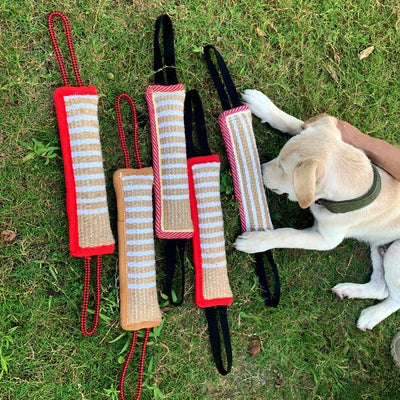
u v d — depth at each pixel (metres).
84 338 0.78
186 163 0.80
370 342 0.97
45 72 0.78
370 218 0.84
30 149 0.76
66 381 0.76
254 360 0.89
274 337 0.91
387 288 0.95
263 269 0.88
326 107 0.98
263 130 0.92
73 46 0.79
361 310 0.97
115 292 0.79
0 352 0.73
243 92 0.90
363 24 1.00
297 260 0.93
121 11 0.82
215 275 0.81
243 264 0.89
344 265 0.97
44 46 0.78
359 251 0.98
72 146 0.72
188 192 0.79
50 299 0.76
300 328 0.93
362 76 1.00
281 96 0.94
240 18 0.91
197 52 0.88
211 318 0.83
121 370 0.79
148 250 0.75
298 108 0.96
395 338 0.98
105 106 0.81
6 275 0.74
